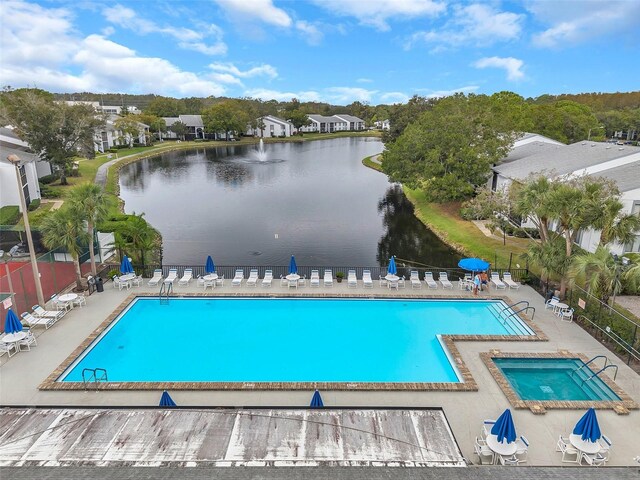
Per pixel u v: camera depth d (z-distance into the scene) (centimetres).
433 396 1562
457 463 1034
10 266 2831
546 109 7938
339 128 18088
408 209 5384
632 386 1611
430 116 5241
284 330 2127
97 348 1927
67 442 1075
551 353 1831
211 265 2592
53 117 5347
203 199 5822
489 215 3569
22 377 1633
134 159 9144
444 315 2300
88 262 2852
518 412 1473
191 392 1577
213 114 12725
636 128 11175
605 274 2022
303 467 998
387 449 1072
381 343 2016
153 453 1039
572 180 2862
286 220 4797
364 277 2655
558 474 1020
